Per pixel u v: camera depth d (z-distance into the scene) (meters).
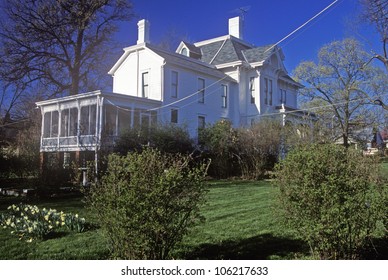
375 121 27.06
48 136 22.67
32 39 30.23
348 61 27.92
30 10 29.92
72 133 21.34
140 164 4.50
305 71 29.55
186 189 4.61
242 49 30.44
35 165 16.77
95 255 5.63
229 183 15.81
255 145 18.05
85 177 14.38
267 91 28.77
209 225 7.45
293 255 5.44
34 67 30.80
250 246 5.98
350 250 4.82
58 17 30.53
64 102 21.23
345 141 26.55
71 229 7.25
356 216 4.65
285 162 5.15
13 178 17.58
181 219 4.69
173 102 23.28
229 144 18.66
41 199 12.31
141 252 4.41
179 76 23.98
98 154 15.55
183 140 18.06
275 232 6.79
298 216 4.90
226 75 27.56
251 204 10.01
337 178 4.76
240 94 28.31
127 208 4.27
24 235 6.73
